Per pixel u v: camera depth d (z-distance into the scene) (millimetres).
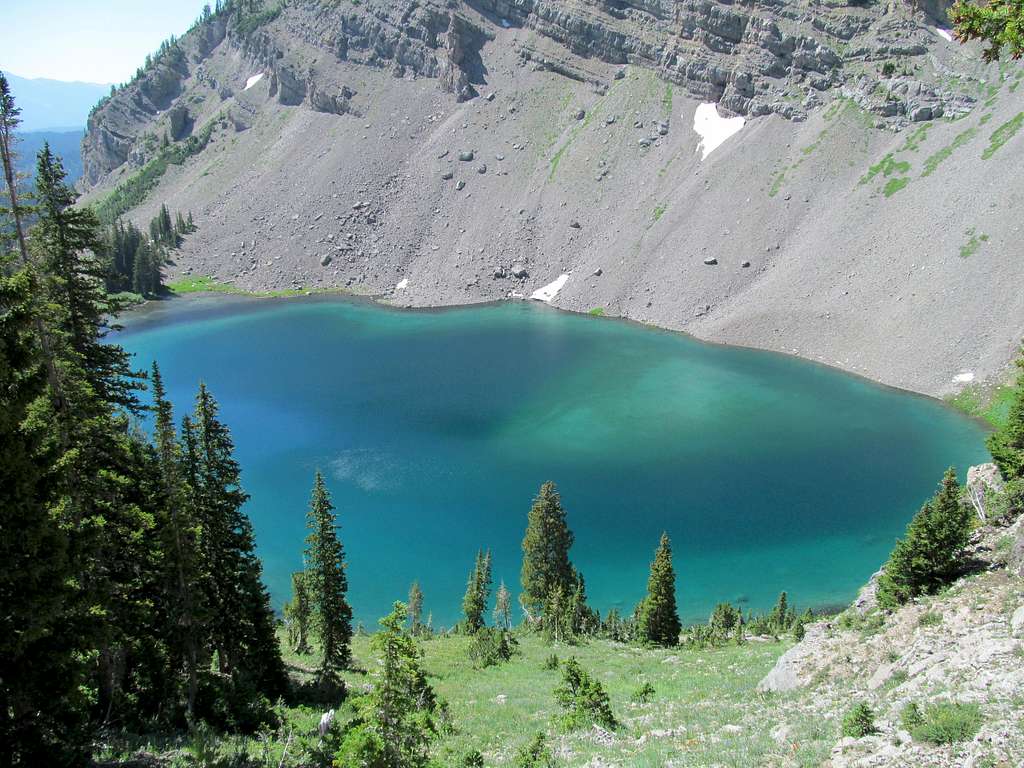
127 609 27531
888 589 34188
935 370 111250
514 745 27875
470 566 70812
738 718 26984
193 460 32688
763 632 58594
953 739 17359
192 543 28594
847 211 146750
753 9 184375
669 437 96688
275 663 36062
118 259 186000
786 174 161625
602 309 163500
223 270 197750
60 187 28266
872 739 19234
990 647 23531
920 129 152875
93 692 25766
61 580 17906
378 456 92812
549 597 63344
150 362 134750
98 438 26266
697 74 191875
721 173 170750
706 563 69062
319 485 40938
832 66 172375
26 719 18172
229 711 29500
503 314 166500
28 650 17875
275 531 75812
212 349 143000
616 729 28625
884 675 26953
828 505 77875
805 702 27766
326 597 41062
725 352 133750
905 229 134375
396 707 17141
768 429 98562
